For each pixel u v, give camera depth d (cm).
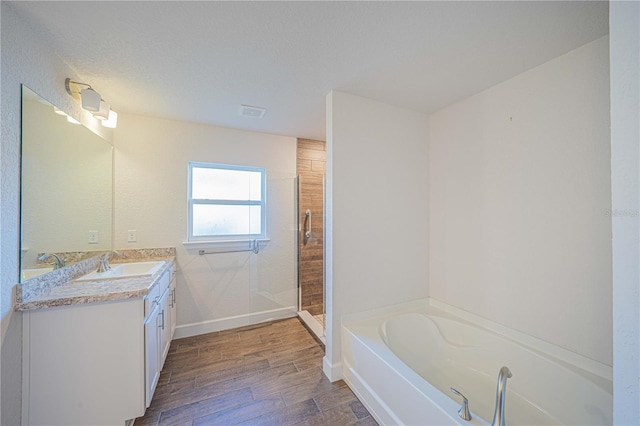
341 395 180
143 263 230
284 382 194
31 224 135
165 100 213
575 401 138
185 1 112
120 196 238
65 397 136
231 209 292
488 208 193
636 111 65
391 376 148
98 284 160
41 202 143
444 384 179
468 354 193
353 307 206
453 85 189
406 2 114
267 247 303
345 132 201
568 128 150
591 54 140
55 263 155
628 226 67
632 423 66
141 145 247
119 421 144
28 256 133
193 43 142
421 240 239
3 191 116
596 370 139
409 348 208
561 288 154
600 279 139
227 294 284
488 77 177
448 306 225
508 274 181
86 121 190
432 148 242
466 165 210
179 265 263
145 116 248
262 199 305
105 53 150
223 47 145
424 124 242
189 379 196
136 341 148
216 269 279
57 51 148
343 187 201
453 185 221
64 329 136
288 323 300
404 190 230
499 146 186
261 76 176
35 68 134
